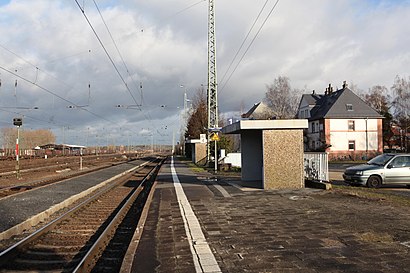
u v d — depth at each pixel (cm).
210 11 3225
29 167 3600
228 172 2766
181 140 8300
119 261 700
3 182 2177
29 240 789
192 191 1552
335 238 715
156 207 1173
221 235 773
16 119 2430
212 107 3344
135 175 3141
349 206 1078
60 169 3441
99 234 926
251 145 1903
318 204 1124
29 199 1422
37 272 635
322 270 539
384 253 612
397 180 1648
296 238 725
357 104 5909
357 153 5756
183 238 762
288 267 559
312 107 6475
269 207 1098
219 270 557
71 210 1186
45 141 11050
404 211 988
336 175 2497
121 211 1196
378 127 5822
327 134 5734
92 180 2359
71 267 661
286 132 1545
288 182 1540
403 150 6056
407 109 5884
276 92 6009
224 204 1184
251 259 604
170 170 3136
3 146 8625
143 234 809
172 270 568
